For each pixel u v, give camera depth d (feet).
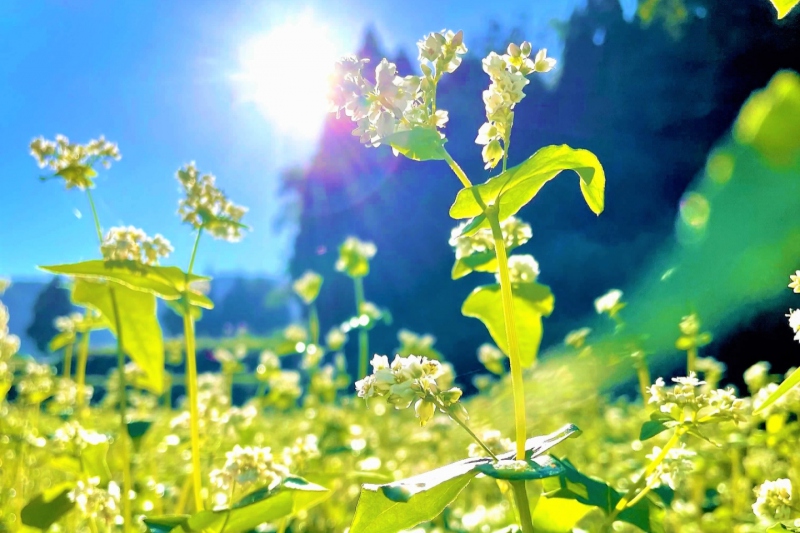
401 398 1.05
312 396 3.66
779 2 1.01
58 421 2.89
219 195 1.60
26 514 1.52
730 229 1.30
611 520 1.26
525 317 1.65
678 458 1.26
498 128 1.11
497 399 2.16
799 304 2.23
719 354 3.28
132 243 1.54
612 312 1.86
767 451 2.03
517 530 1.32
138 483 1.97
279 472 1.42
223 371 2.87
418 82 1.12
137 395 3.76
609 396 3.03
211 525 1.24
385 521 1.01
